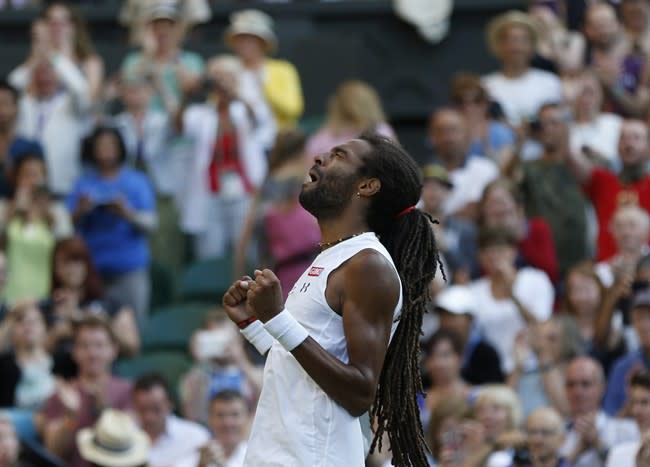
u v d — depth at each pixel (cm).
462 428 2667
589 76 3988
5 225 3716
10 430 2788
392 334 1589
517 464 2594
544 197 3672
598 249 3666
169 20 4159
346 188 1585
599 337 3091
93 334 3059
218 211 3947
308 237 3325
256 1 4725
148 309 3800
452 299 3077
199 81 4088
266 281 1506
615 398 2900
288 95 4172
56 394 3022
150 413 2941
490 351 3092
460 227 3588
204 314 3675
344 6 4700
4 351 3189
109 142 3750
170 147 4047
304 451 1527
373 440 1585
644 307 2900
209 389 3084
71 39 4222
